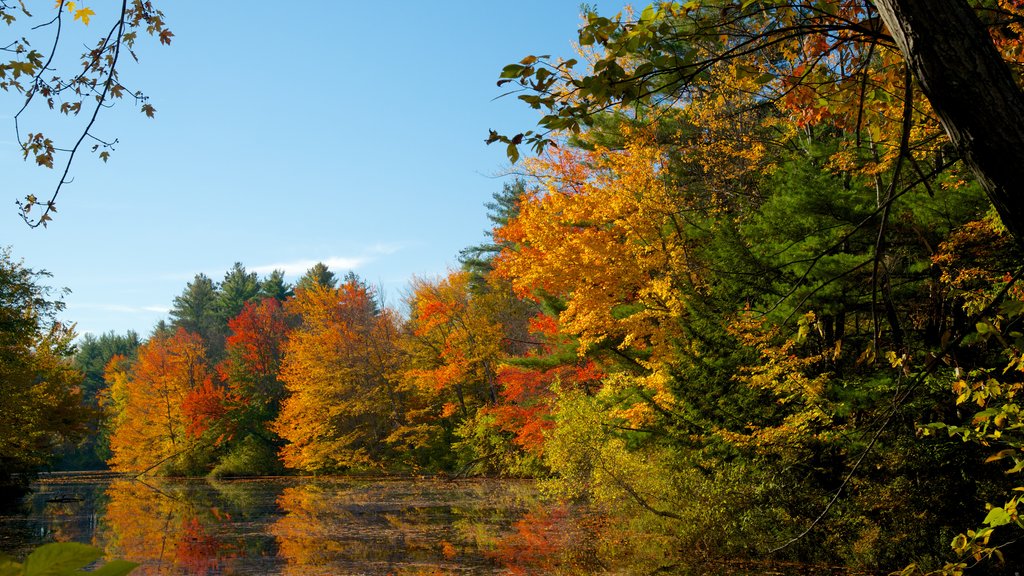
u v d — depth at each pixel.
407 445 42.38
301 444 44.84
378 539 17.50
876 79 4.04
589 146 18.92
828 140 13.45
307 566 14.27
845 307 10.73
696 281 15.46
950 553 10.47
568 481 17.75
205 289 93.12
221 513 23.81
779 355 11.24
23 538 17.97
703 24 3.29
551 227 18.05
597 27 3.09
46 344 34.19
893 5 2.22
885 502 11.26
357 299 46.22
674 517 14.53
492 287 40.28
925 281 10.40
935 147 6.06
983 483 10.37
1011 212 2.15
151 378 54.75
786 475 13.07
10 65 3.42
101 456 69.19
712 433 13.38
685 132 17.05
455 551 15.66
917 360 9.26
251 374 53.72
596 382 25.64
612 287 16.83
